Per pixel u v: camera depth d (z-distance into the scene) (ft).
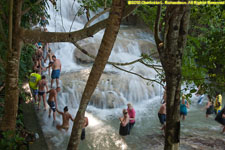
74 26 52.95
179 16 10.37
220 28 14.78
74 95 31.76
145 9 17.84
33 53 34.94
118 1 8.63
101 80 35.63
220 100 29.07
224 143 23.21
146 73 41.14
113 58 44.37
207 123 28.73
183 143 23.00
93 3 19.90
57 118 26.32
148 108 33.78
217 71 13.05
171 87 11.33
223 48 12.31
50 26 48.93
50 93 25.25
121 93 34.71
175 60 10.99
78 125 10.14
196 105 35.83
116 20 8.78
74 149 10.22
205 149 21.88
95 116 29.48
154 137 24.56
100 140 23.48
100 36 51.19
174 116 11.50
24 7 22.56
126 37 55.01
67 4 56.85
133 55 48.52
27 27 26.91
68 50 43.91
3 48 21.20
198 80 13.07
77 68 39.45
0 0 16.61
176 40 10.76
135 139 24.06
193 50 14.26
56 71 30.42
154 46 53.11
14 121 16.10
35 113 24.90
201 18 15.33
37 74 27.04
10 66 15.03
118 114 30.71
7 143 14.37
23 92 27.94
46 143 19.67
